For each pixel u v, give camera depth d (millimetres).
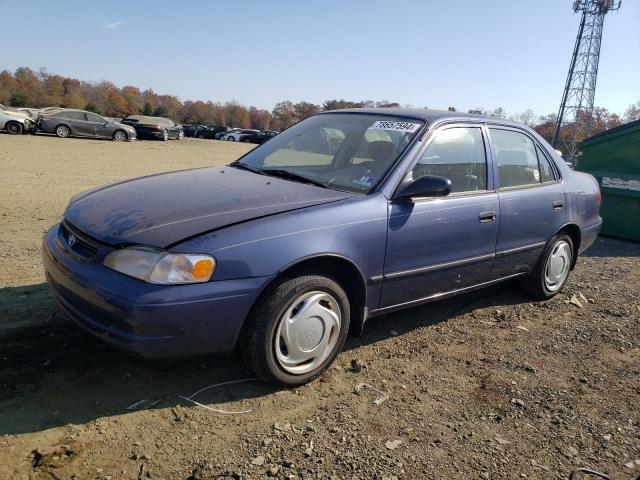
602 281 5891
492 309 4789
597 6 45812
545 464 2686
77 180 10922
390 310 3646
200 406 2930
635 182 7801
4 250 5320
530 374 3607
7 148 17156
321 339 3209
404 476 2500
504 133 4508
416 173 3662
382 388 3275
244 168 4156
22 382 2990
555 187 4840
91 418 2750
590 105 47562
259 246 2852
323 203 3234
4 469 2332
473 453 2721
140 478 2361
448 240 3793
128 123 35000
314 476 2447
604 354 4016
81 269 2826
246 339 2941
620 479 2625
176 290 2648
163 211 3031
